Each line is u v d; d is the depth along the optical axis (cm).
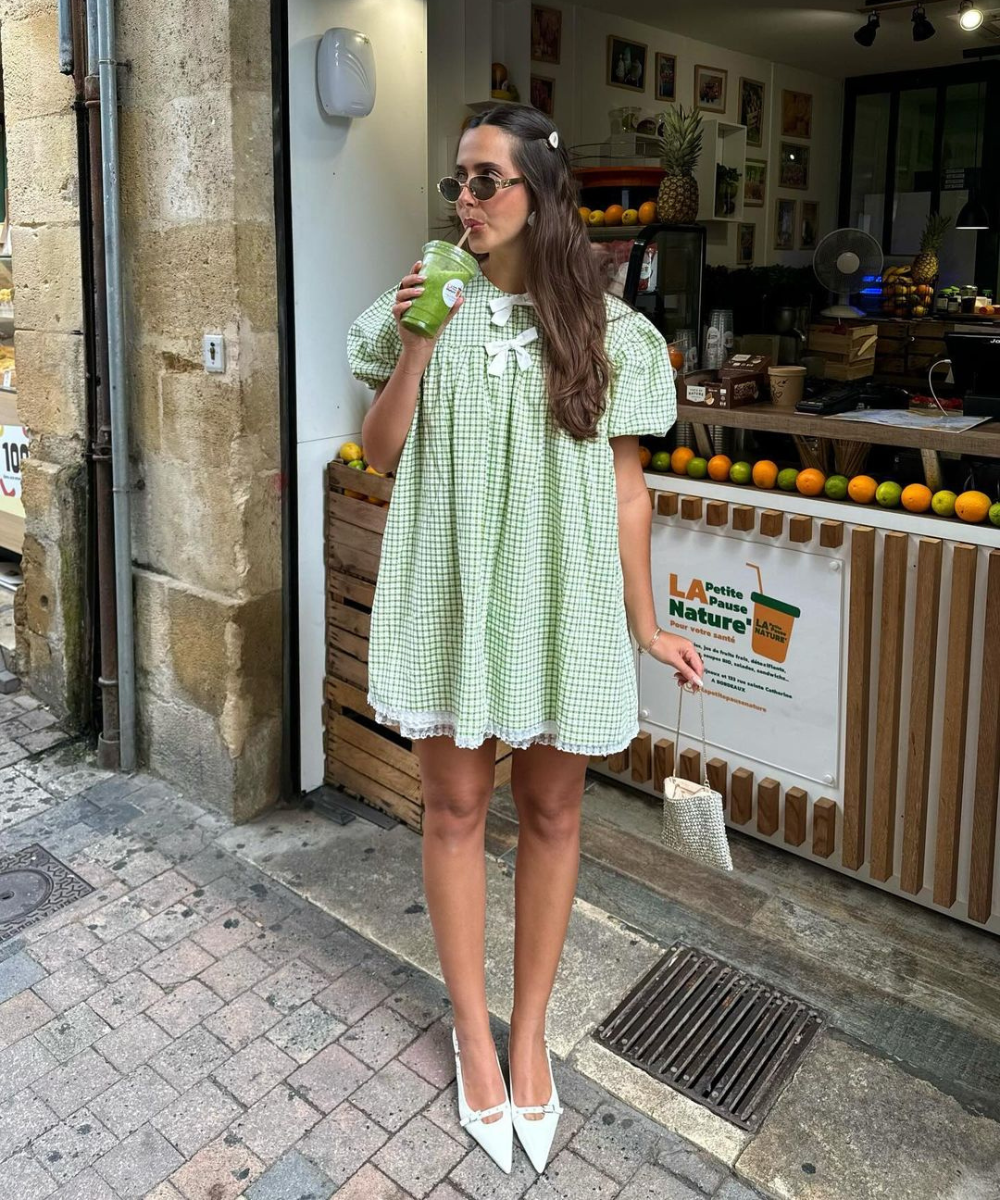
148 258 312
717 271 430
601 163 404
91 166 314
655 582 315
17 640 414
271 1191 201
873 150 683
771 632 292
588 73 459
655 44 502
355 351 197
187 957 266
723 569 298
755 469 289
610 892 290
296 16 284
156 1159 208
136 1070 230
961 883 275
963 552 247
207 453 308
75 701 385
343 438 325
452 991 216
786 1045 236
